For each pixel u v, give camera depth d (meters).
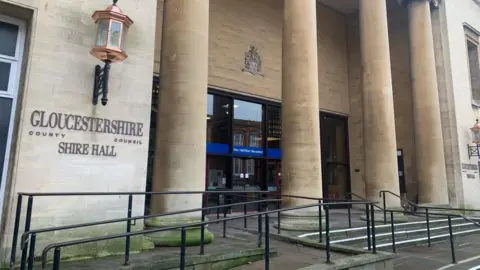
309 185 9.02
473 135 16.30
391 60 17.64
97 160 5.61
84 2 5.74
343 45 18.91
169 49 7.30
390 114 11.88
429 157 14.36
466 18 17.81
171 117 7.00
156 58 11.56
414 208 13.02
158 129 7.17
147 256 5.52
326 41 18.00
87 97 5.62
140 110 6.11
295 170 9.12
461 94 16.30
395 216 11.15
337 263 5.63
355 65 18.59
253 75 14.45
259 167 14.64
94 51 5.29
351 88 18.62
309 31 9.67
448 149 15.52
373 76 12.04
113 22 5.39
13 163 4.99
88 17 5.76
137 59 6.17
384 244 8.78
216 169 13.16
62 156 5.31
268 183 14.78
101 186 5.61
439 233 10.92
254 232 8.55
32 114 5.13
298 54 9.52
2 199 5.19
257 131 14.61
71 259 5.25
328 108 17.50
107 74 5.47
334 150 18.06
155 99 11.46
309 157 9.14
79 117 5.51
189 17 7.32
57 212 5.22
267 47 15.12
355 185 17.81
